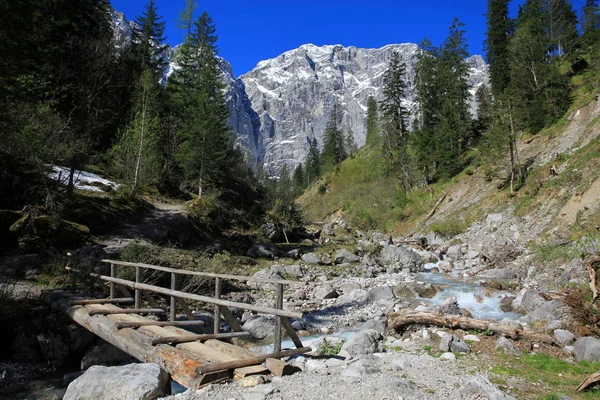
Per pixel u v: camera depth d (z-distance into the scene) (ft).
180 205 94.58
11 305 29.86
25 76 58.75
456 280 59.88
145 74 98.22
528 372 21.12
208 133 112.37
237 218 104.22
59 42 98.12
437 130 158.20
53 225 47.96
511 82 141.90
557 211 70.03
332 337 30.71
